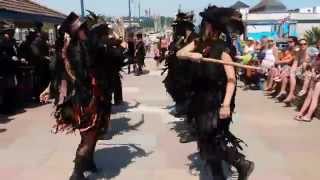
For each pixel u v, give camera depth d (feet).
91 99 17.58
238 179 16.75
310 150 23.17
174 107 35.37
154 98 40.40
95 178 19.20
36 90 37.50
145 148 23.67
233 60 16.47
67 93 17.84
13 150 23.59
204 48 16.14
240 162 16.29
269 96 40.96
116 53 22.11
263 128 28.02
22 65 36.40
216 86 15.90
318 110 31.12
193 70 16.15
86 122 17.63
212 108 15.79
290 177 19.25
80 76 17.46
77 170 18.10
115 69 21.76
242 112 33.24
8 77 33.35
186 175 19.49
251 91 44.29
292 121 29.96
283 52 42.70
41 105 36.58
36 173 20.04
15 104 35.14
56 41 17.92
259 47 47.75
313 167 20.53
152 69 71.82
